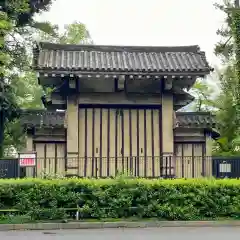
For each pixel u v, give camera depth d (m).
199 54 21.73
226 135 34.22
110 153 21.20
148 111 21.53
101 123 21.28
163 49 22.14
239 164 22.55
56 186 16.81
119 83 20.61
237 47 22.30
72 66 19.66
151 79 21.03
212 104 38.75
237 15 22.38
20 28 33.34
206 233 13.89
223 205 17.17
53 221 16.33
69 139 20.84
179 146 22.45
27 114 25.08
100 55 21.50
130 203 16.81
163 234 13.67
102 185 16.94
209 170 22.22
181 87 21.88
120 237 13.00
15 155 38.09
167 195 16.95
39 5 32.38
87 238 12.88
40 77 20.12
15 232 14.78
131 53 21.91
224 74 35.38
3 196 16.69
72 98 21.11
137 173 21.11
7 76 30.78
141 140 21.38
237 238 12.71
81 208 16.61
